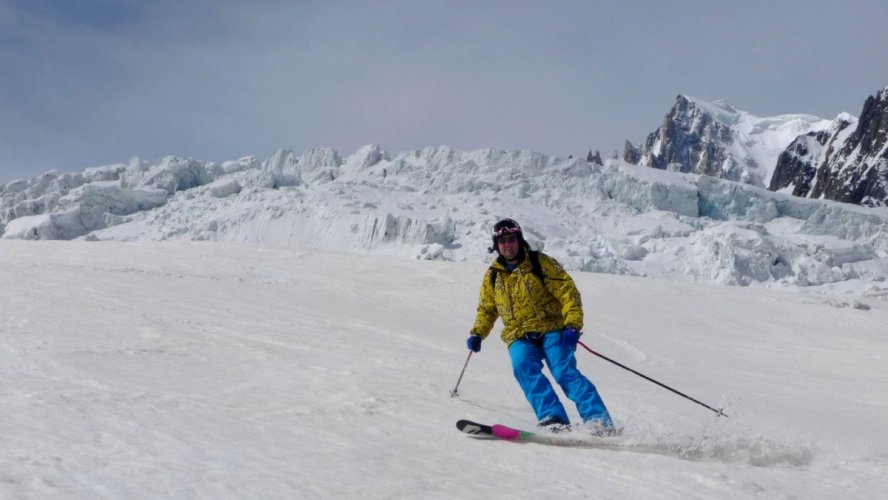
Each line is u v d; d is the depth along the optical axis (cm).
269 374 572
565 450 391
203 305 1165
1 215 7481
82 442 295
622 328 1795
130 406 384
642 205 7588
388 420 437
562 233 6788
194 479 257
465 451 371
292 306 1383
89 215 7275
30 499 215
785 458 417
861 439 519
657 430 464
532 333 454
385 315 1496
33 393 386
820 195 19288
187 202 7700
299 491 257
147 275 1595
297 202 7144
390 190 7900
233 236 6756
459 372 696
